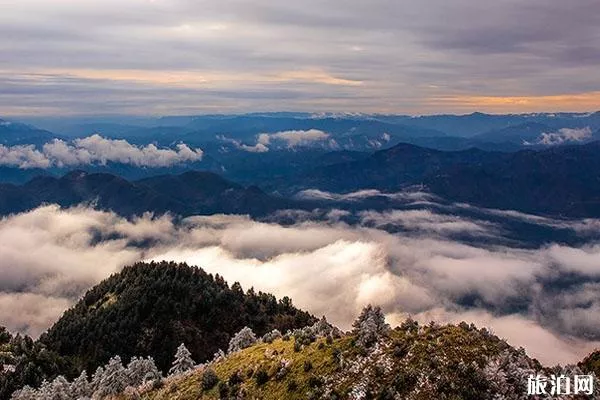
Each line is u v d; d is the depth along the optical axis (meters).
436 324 55.84
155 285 169.62
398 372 48.97
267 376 57.94
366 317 61.25
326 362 55.28
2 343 145.50
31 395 92.00
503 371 46.91
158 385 71.00
